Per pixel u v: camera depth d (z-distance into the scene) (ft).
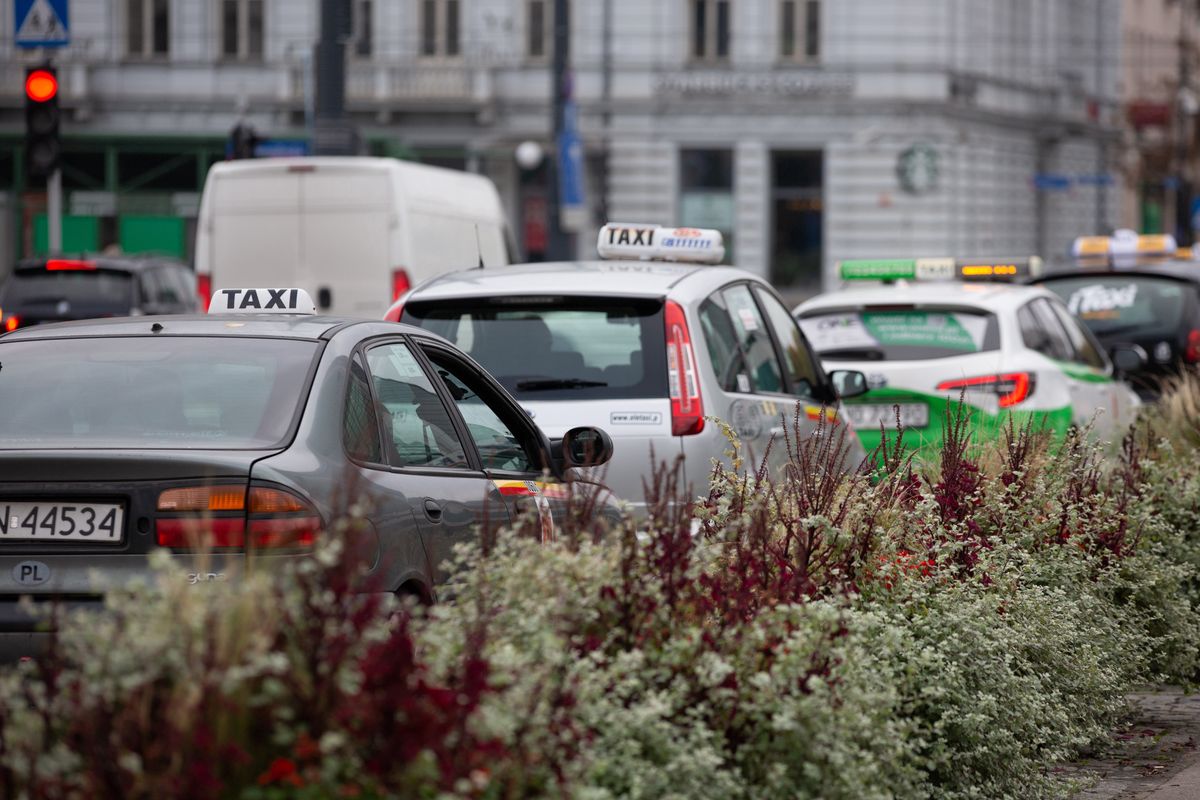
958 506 79.71
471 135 530.68
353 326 69.00
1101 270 195.93
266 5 529.04
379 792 39.06
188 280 278.46
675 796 48.67
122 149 529.04
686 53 533.96
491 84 526.16
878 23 529.04
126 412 62.80
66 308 252.21
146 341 67.21
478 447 75.97
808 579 62.39
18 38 197.57
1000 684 67.00
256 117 529.04
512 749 41.83
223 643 39.11
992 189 572.10
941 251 534.78
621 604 52.80
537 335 94.94
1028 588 77.51
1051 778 71.20
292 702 39.50
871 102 529.04
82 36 527.40
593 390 92.48
